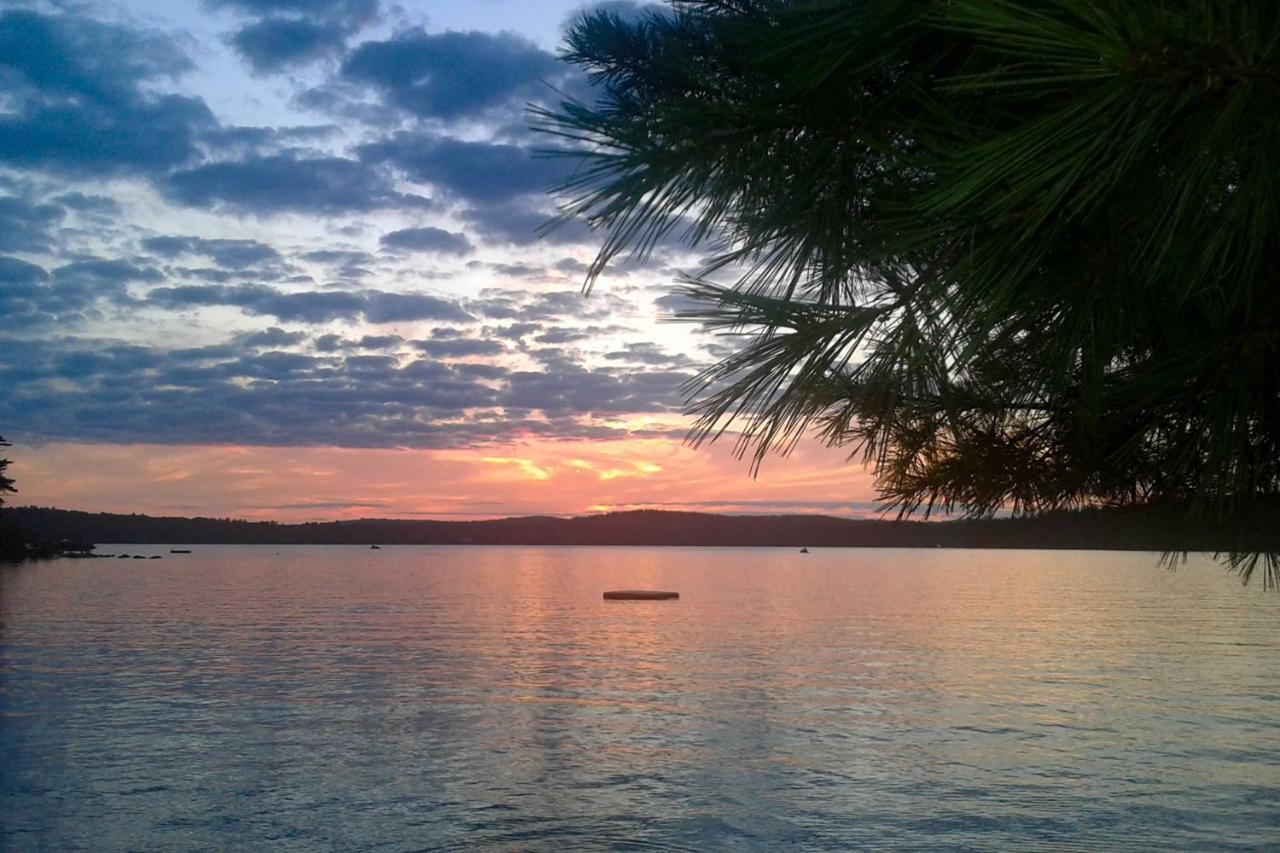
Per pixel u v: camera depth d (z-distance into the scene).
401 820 18.25
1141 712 29.67
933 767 22.50
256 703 30.17
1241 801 19.56
